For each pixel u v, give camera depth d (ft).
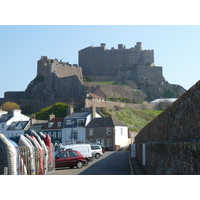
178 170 29.40
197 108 27.27
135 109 366.43
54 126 228.02
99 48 513.04
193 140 28.35
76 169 78.89
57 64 446.60
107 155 142.72
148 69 476.13
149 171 51.65
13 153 39.58
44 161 63.77
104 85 415.03
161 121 45.80
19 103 398.21
